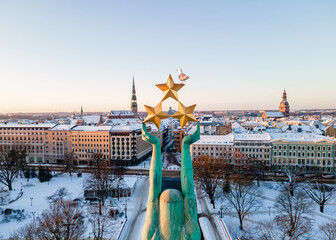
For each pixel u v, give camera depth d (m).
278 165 102.12
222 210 63.53
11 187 80.88
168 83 25.31
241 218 58.00
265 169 96.81
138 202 69.69
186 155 25.02
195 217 24.08
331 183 83.88
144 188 82.12
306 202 65.25
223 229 52.97
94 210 62.56
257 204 66.00
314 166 98.31
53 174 100.38
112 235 50.72
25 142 129.12
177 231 23.17
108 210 62.94
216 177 70.00
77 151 124.25
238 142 106.19
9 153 92.81
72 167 111.94
